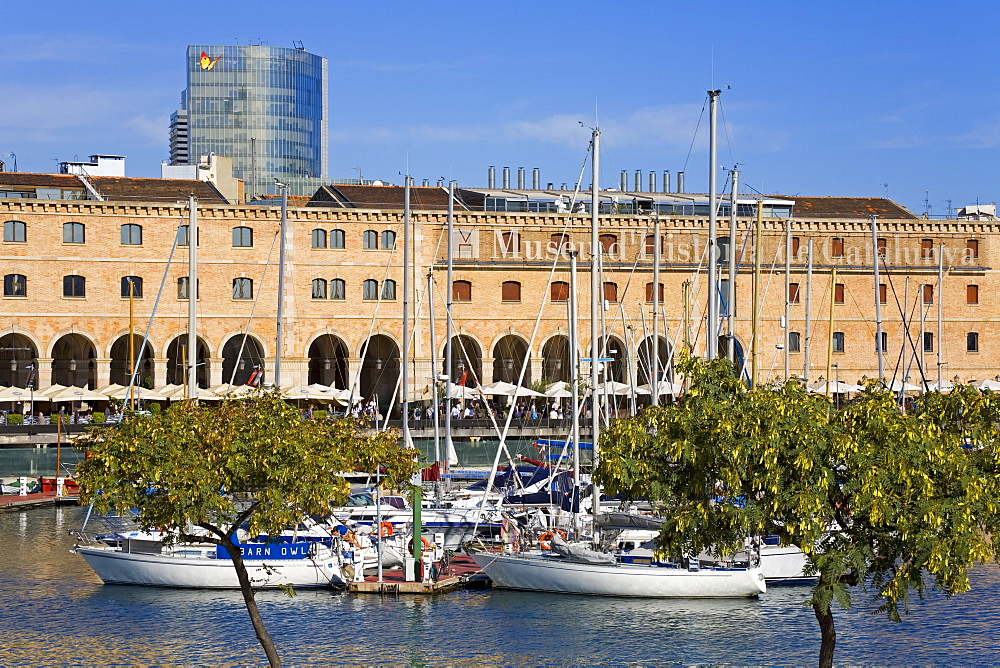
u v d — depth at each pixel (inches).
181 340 3996.1
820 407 1261.1
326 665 1626.5
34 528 2630.4
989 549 1232.2
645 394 3909.9
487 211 4165.8
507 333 4119.1
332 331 4003.4
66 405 3902.6
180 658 1649.9
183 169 5846.5
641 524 2122.3
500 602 1943.9
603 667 1626.5
